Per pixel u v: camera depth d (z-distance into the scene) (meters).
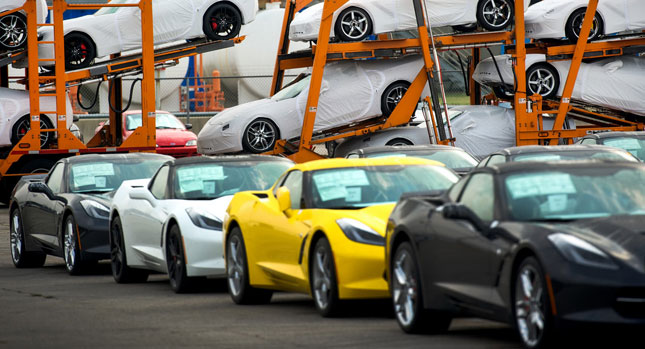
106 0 58.25
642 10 41.31
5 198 40.56
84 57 40.19
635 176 11.94
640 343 11.15
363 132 41.16
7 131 39.84
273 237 15.84
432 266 12.40
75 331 14.08
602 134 30.19
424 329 12.81
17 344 13.03
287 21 45.72
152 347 12.51
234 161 20.02
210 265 17.89
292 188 16.12
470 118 41.69
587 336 10.34
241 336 13.18
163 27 40.84
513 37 40.75
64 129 39.50
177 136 49.06
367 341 12.41
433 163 16.47
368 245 13.93
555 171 11.94
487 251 11.20
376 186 15.59
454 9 40.22
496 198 11.71
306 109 39.88
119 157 24.36
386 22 40.09
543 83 41.94
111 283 20.84
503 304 10.94
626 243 10.25
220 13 41.50
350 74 40.81
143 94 40.22
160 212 19.19
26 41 39.59
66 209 22.33
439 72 40.06
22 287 20.30
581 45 40.78
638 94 42.69
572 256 10.08
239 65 62.34
